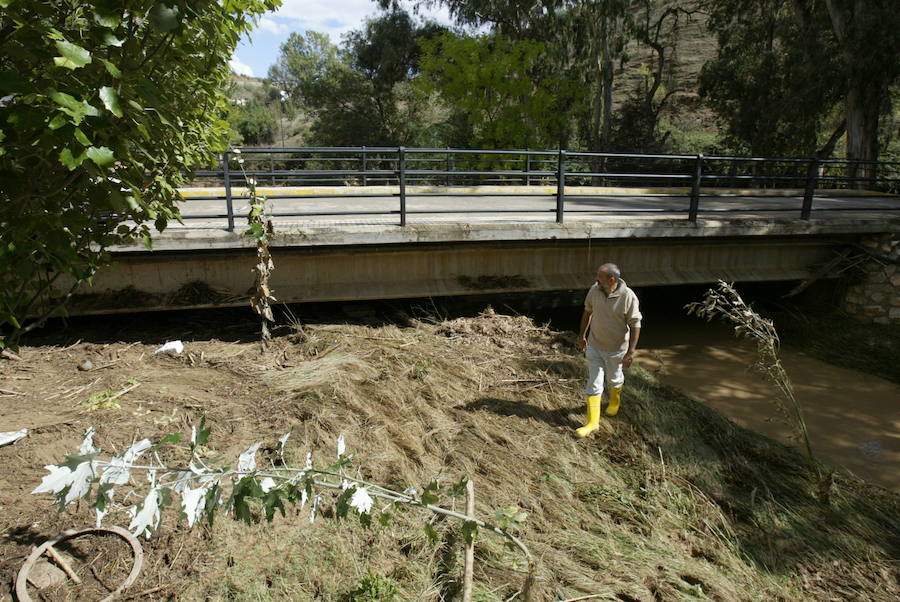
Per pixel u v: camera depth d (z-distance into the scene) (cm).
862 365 853
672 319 1056
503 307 903
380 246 743
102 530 358
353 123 3316
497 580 349
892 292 918
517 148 2459
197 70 305
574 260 832
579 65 2633
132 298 695
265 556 353
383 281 774
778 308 1055
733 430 593
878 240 932
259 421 503
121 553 344
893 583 399
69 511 374
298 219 769
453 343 721
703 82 2441
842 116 2520
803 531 442
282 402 536
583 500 446
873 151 1938
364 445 476
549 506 428
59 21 215
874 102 1886
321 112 3488
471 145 2597
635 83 3822
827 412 713
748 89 2295
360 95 3400
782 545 425
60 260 234
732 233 823
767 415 700
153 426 483
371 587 330
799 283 1042
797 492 494
